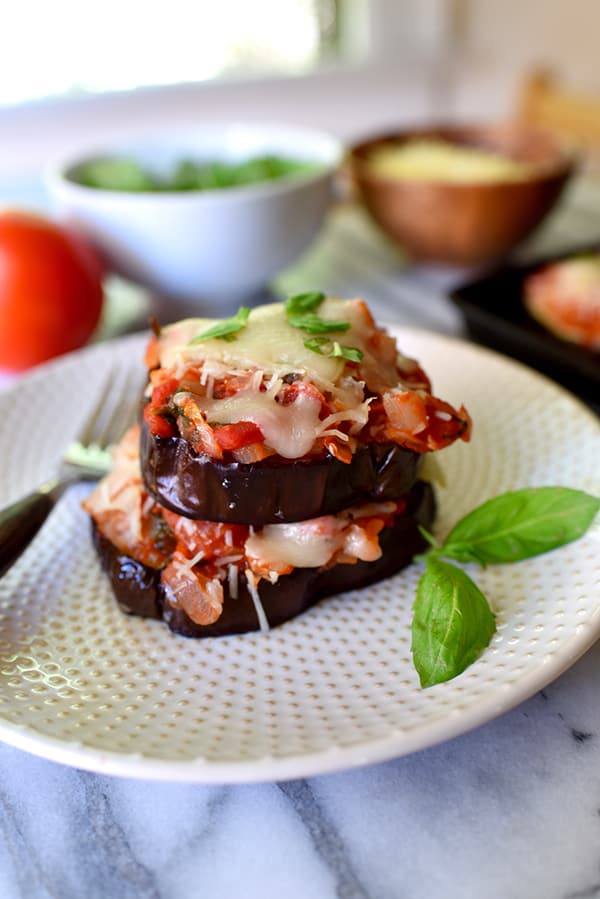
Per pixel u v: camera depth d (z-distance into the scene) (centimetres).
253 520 33
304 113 105
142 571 34
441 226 56
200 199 50
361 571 35
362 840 28
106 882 28
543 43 116
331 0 104
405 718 29
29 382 44
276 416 32
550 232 67
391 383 34
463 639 31
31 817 29
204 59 98
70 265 50
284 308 35
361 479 34
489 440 41
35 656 33
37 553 37
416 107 114
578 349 47
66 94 90
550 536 34
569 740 30
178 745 29
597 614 31
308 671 32
